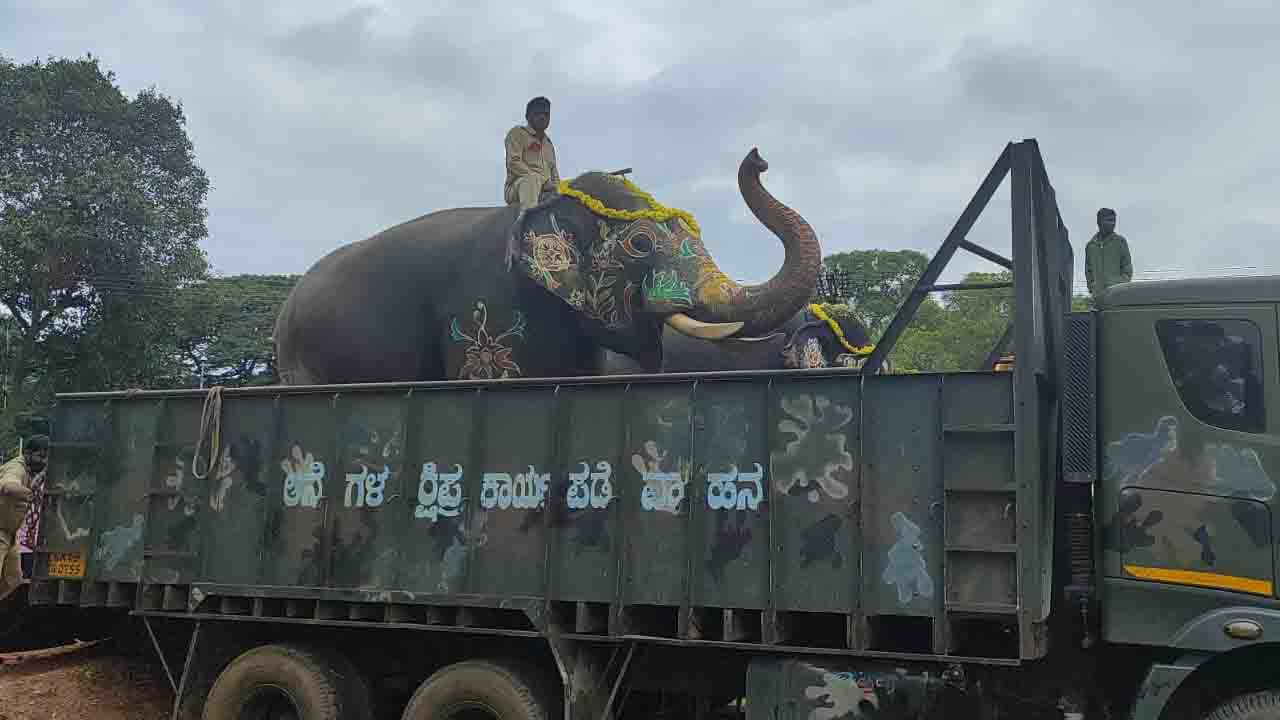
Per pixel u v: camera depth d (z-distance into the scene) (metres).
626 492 5.61
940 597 4.90
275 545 6.47
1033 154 5.38
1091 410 5.20
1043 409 5.31
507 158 8.79
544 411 5.90
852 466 5.16
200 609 6.75
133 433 7.12
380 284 8.54
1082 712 5.16
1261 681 4.82
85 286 28.14
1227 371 4.95
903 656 4.96
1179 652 4.89
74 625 8.30
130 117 28.80
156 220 27.67
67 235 26.16
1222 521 4.82
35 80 27.97
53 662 8.14
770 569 5.21
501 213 8.56
